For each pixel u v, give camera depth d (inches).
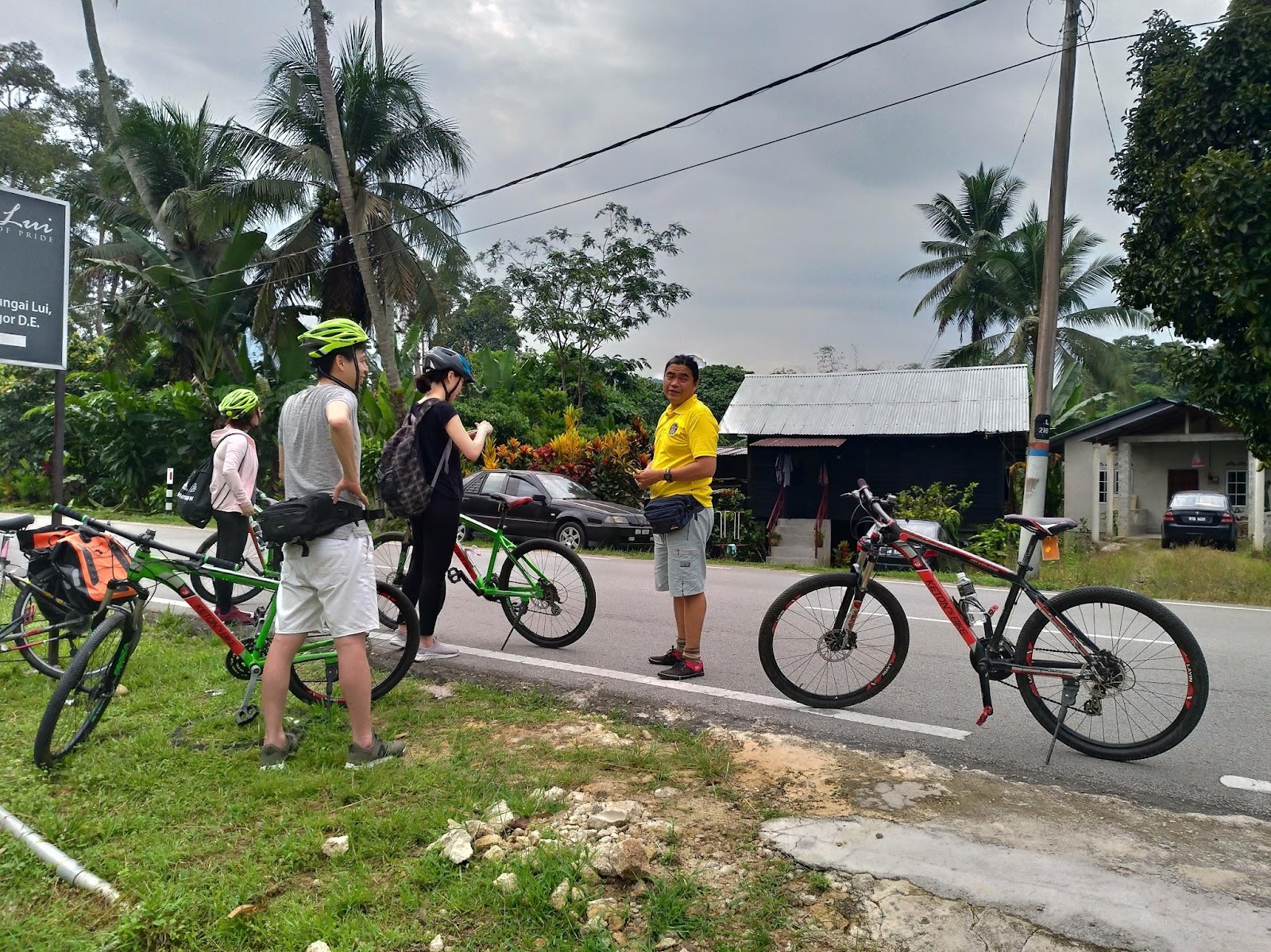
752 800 133.3
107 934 97.0
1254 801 137.9
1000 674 163.3
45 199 250.1
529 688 195.9
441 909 100.9
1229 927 96.7
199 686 188.2
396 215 781.9
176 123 897.5
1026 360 1181.1
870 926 98.6
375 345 877.2
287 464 148.3
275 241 863.1
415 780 136.3
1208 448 1018.1
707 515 206.5
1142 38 460.4
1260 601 382.6
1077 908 100.3
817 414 848.3
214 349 889.5
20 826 119.2
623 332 1061.8
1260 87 391.5
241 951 95.0
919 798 134.4
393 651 222.4
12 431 1005.2
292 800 131.1
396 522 658.8
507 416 922.1
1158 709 154.9
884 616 183.3
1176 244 420.5
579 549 554.6
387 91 746.2
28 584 187.2
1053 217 506.3
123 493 901.8
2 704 177.3
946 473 832.3
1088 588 157.0
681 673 207.0
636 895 104.7
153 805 129.3
